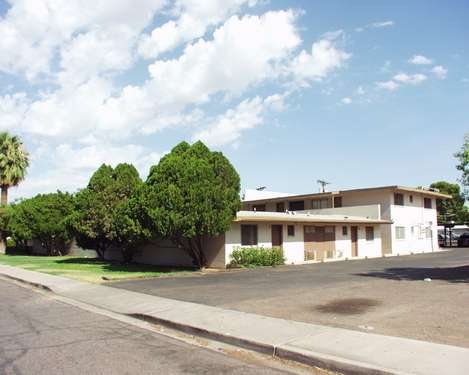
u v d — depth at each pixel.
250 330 8.73
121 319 10.90
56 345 8.18
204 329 8.94
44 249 42.12
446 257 30.45
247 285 15.80
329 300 11.96
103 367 6.79
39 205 37.31
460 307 10.30
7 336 8.91
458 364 6.30
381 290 13.49
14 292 16.08
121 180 27.56
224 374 6.50
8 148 42.44
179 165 21.09
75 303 13.48
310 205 41.31
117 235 26.47
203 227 21.30
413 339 7.64
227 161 22.66
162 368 6.76
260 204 44.62
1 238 44.72
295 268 23.06
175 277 19.39
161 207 20.84
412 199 39.97
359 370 6.38
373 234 35.56
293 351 7.23
